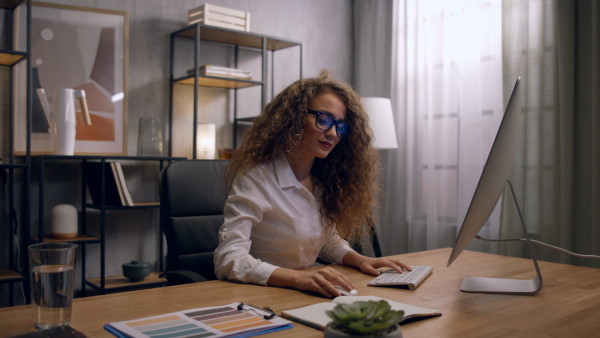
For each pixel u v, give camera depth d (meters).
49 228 3.06
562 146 2.98
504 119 1.13
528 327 1.02
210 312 1.06
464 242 1.29
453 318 1.08
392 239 4.06
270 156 1.66
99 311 1.08
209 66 3.35
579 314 1.13
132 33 3.36
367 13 4.41
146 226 3.42
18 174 2.94
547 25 3.11
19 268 2.93
